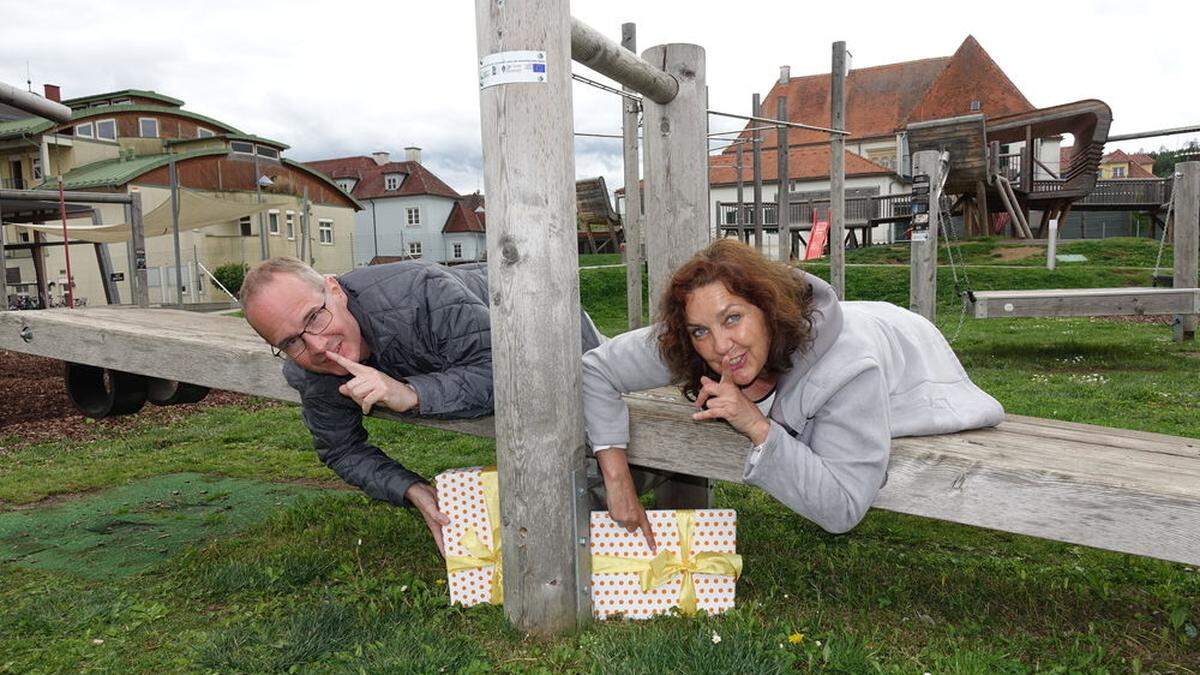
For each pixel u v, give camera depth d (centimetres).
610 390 250
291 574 306
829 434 215
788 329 206
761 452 211
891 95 4803
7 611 288
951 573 302
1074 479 202
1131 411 603
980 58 4034
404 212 6488
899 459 224
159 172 3428
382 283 272
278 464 518
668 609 263
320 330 255
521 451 239
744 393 235
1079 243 2017
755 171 1476
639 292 654
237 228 3841
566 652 236
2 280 701
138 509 423
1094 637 247
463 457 516
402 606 274
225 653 246
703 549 262
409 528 359
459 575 274
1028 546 338
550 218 229
